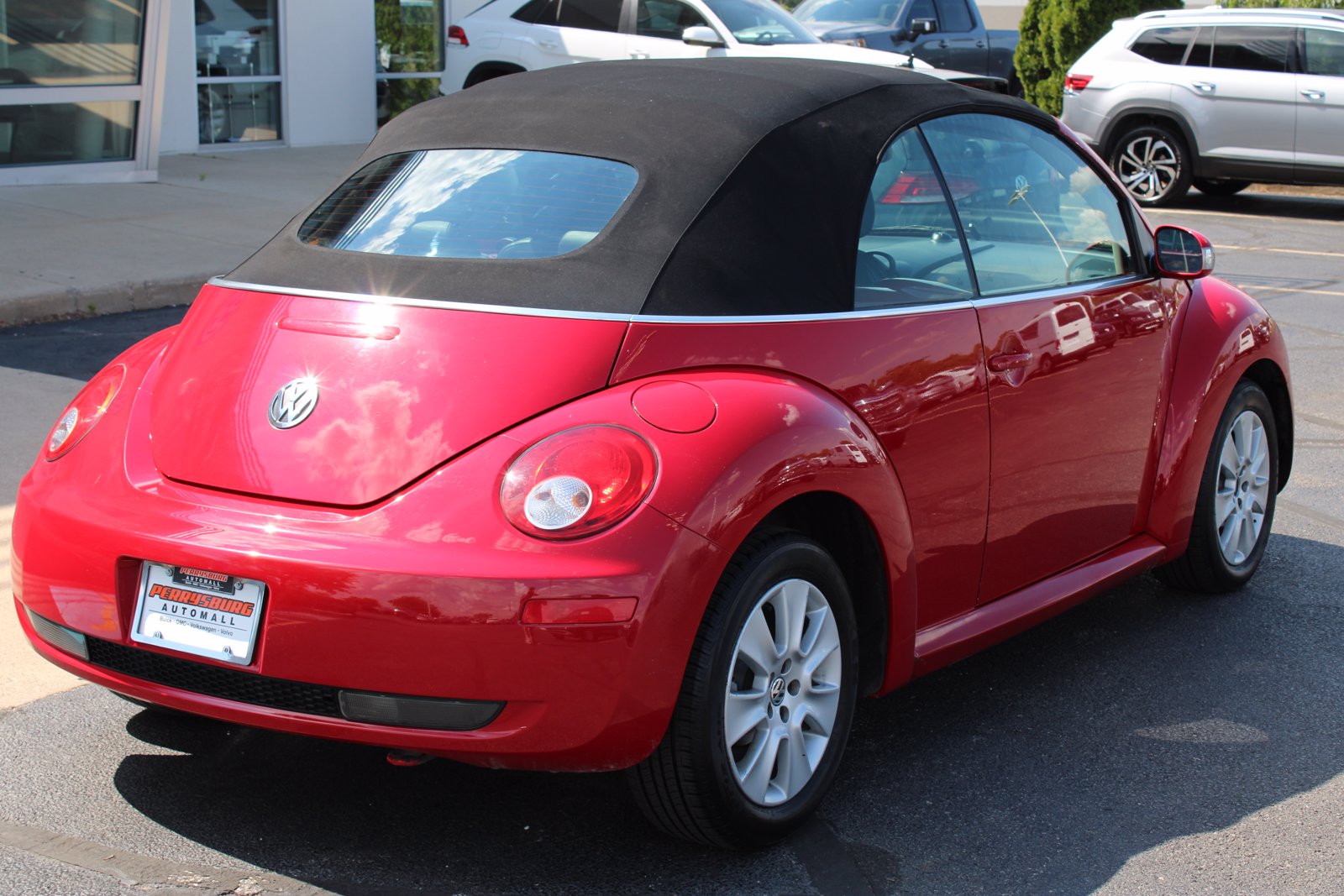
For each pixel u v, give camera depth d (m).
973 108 3.86
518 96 3.64
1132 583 4.98
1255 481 4.87
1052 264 3.94
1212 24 15.13
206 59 15.52
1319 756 3.64
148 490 2.93
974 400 3.48
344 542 2.67
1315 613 4.70
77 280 8.37
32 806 3.16
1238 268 11.69
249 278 3.31
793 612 3.00
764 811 2.98
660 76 3.63
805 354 3.09
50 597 2.98
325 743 3.54
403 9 18.06
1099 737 3.72
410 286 3.04
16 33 11.18
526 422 2.77
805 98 3.45
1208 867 3.07
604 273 2.98
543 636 2.59
